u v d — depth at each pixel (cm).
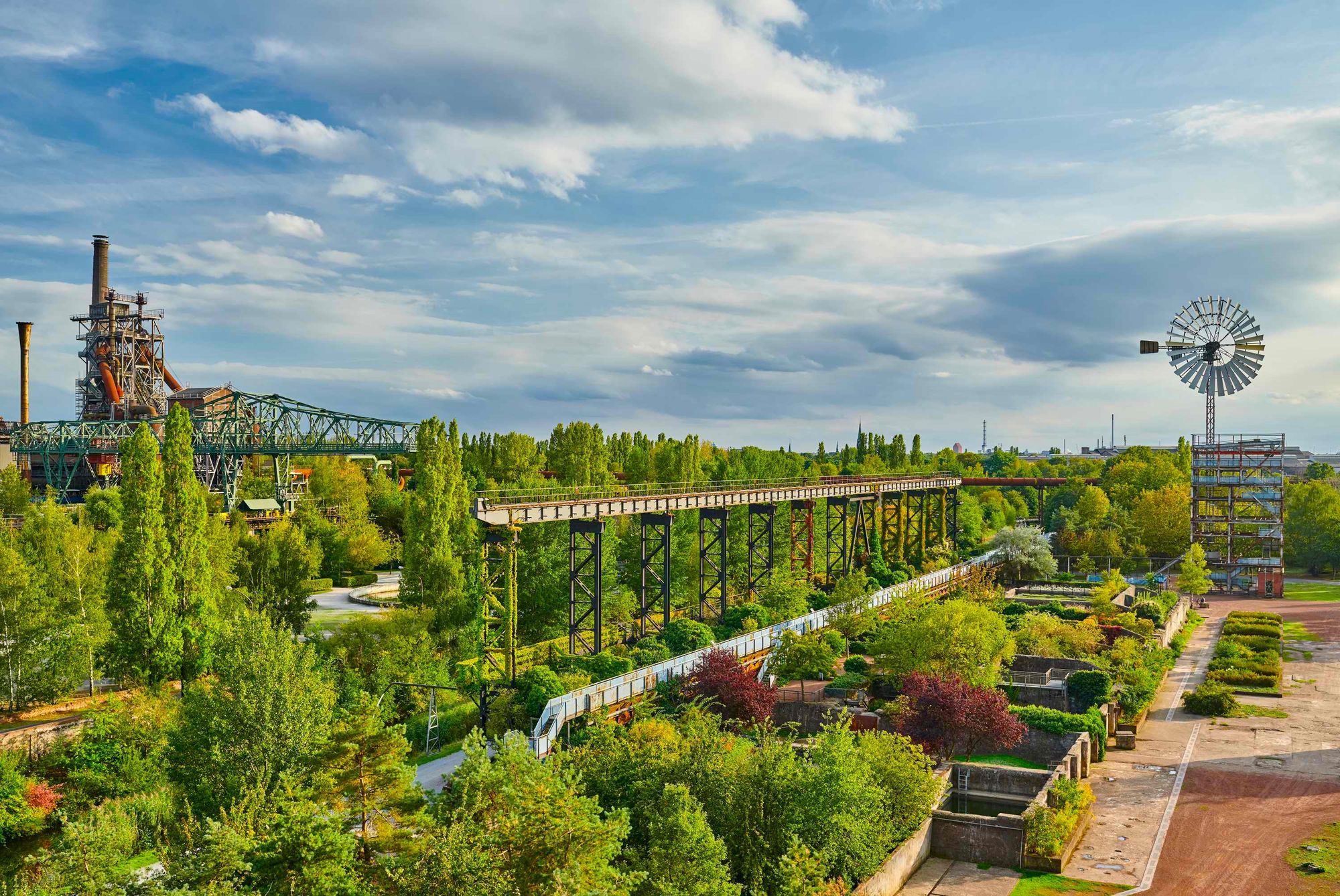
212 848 2267
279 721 3978
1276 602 10438
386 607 7950
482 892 2008
